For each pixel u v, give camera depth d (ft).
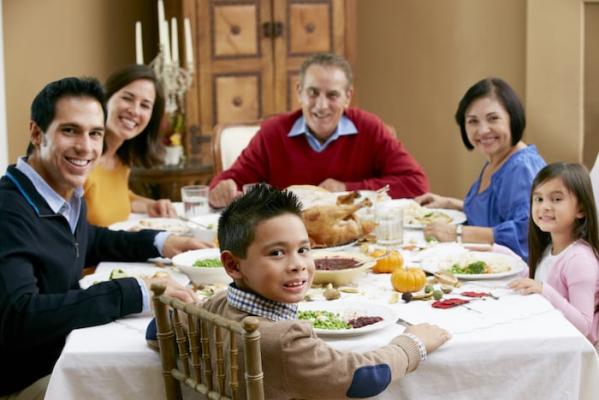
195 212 9.60
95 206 9.46
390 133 11.05
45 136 6.63
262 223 5.20
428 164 16.63
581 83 14.25
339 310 6.19
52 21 15.03
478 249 7.95
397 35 16.46
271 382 5.08
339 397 5.11
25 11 14.83
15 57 14.84
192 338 5.35
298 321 5.12
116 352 5.65
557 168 7.43
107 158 9.76
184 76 13.99
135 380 5.68
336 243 7.97
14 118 14.93
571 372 5.63
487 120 9.20
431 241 8.32
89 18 15.33
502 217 9.17
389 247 8.09
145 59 15.90
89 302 6.05
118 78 9.50
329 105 10.41
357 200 8.74
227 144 12.19
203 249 7.73
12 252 6.21
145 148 9.99
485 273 7.10
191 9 14.39
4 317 6.01
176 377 5.54
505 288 6.78
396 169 10.77
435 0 16.12
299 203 5.40
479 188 9.68
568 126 14.42
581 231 7.42
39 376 6.66
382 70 16.67
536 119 14.58
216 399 5.24
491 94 9.19
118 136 9.57
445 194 16.61
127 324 6.10
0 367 6.52
